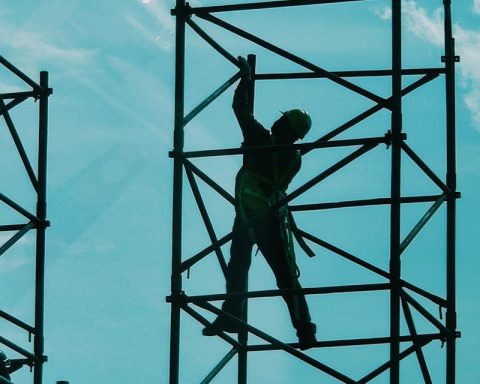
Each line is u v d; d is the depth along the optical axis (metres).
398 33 23.45
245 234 24.27
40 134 28.03
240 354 25.66
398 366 22.75
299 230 25.27
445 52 25.52
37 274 27.56
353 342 23.66
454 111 25.31
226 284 24.36
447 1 25.70
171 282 23.41
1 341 26.28
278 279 23.75
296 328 23.58
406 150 23.61
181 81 23.91
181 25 24.06
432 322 23.94
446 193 24.81
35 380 27.14
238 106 24.27
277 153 24.00
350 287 22.95
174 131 23.73
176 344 23.25
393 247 22.97
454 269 24.75
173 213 23.61
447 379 24.23
